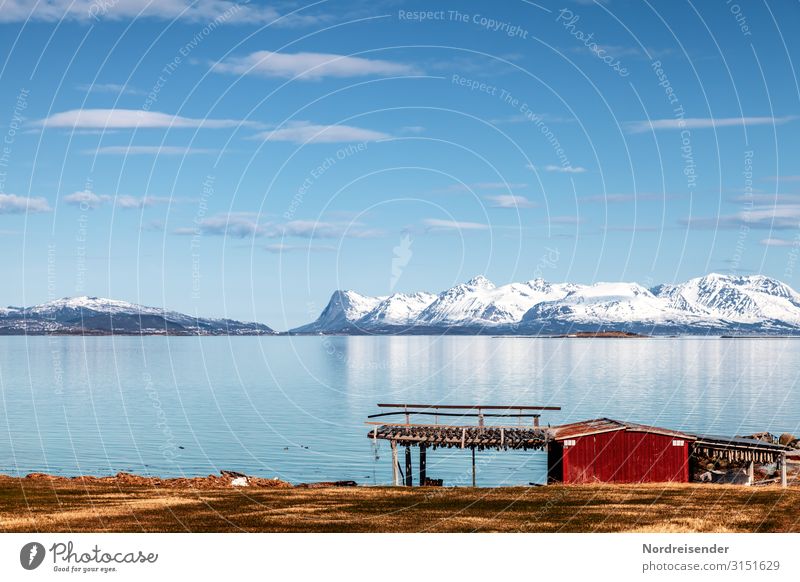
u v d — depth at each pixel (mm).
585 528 31109
